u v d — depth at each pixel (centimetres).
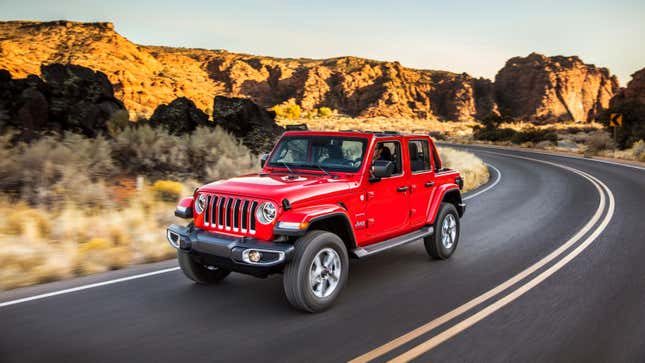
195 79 14938
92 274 613
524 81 18375
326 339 424
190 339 417
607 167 2617
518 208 1245
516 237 891
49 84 1485
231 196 490
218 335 427
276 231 457
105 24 13925
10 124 1273
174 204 1018
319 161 589
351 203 537
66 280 583
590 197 1463
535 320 480
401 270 662
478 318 483
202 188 520
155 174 1232
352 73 19100
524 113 17675
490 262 711
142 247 718
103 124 1507
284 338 423
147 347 399
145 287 561
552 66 18162
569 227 991
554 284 604
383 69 19738
